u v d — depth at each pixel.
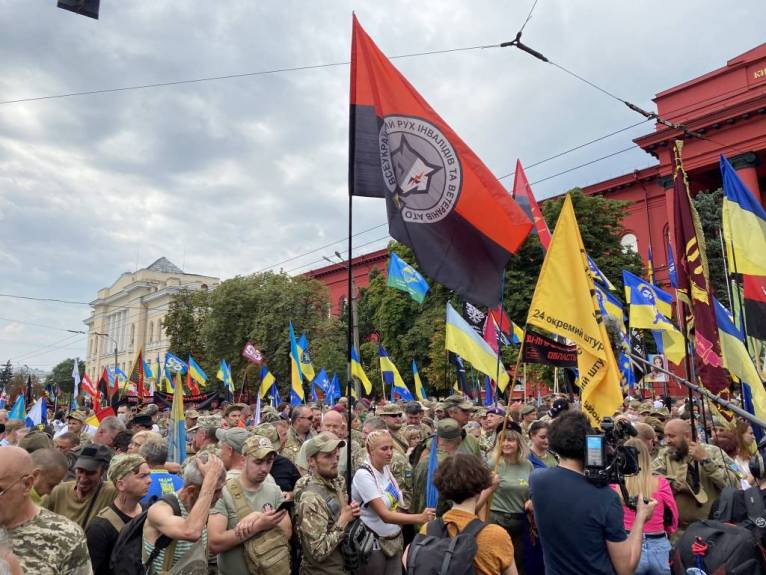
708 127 34.81
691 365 7.03
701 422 9.03
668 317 14.57
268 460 4.76
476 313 13.57
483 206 5.72
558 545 3.33
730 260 6.84
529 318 5.08
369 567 5.00
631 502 3.77
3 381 65.56
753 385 6.14
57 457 4.63
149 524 3.96
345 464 6.67
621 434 3.89
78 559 3.20
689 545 3.68
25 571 2.98
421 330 33.16
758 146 33.19
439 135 5.81
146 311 86.56
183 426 6.87
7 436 8.66
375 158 5.70
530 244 28.00
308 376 19.27
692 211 7.14
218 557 4.54
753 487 3.82
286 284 43.50
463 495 3.62
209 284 86.75
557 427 3.58
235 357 42.38
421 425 10.01
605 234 31.20
